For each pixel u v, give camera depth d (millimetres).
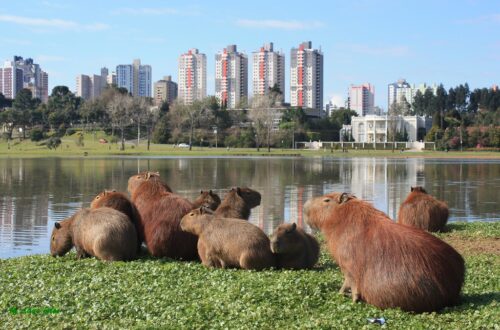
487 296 7078
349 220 7105
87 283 8211
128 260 10031
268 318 6309
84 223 10266
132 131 114000
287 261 9086
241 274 8492
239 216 11195
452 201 24516
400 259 6543
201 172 41531
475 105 156000
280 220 18234
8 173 39438
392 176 39219
